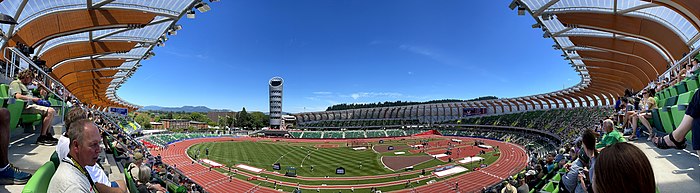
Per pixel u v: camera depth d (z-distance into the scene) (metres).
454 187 33.47
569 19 21.41
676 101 8.23
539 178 11.07
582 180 4.75
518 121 80.75
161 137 74.56
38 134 9.87
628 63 30.98
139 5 20.75
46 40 20.83
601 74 40.69
